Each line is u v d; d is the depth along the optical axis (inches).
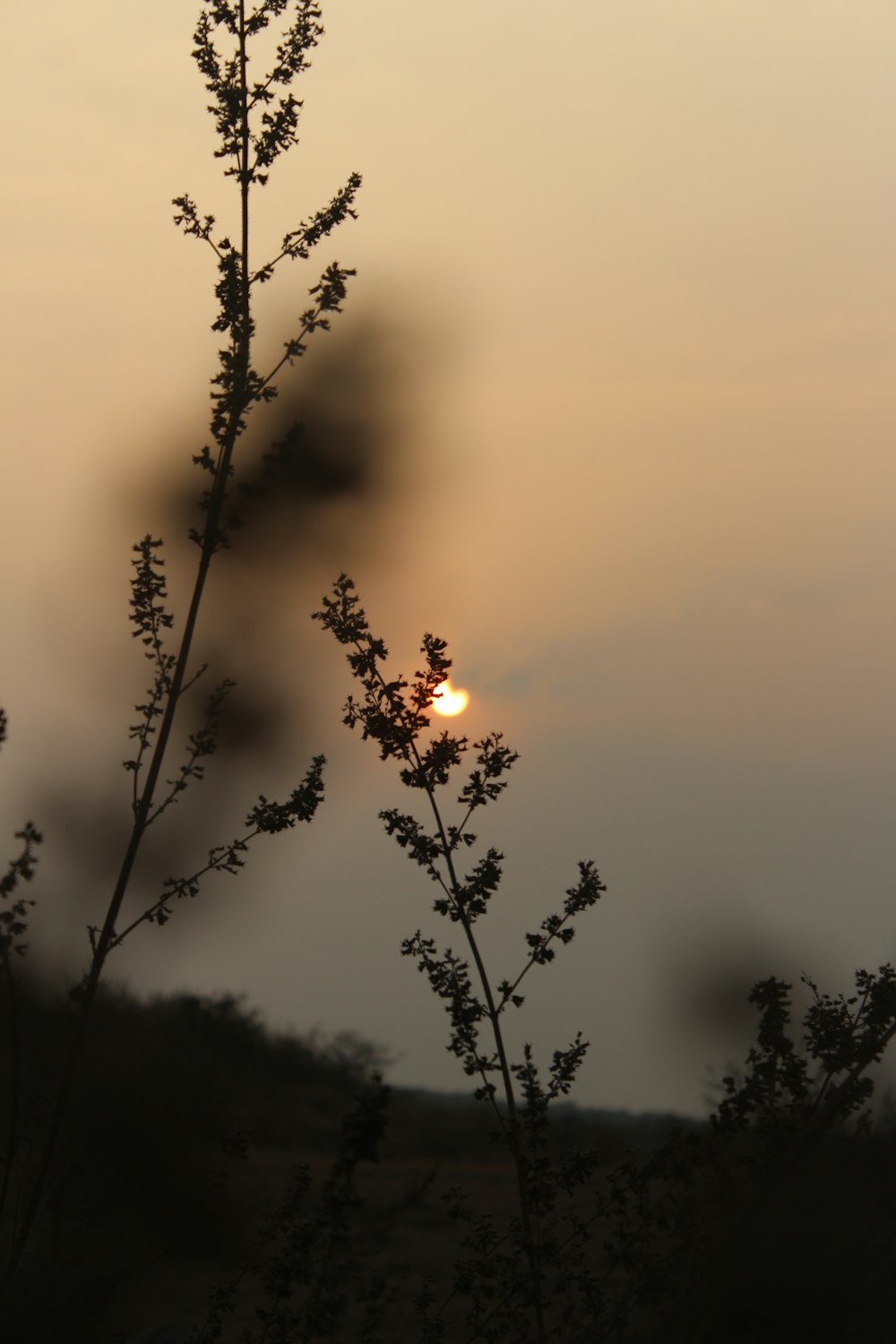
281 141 485.1
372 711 494.6
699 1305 438.3
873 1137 462.0
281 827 450.0
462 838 480.1
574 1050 460.4
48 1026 419.2
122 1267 529.0
